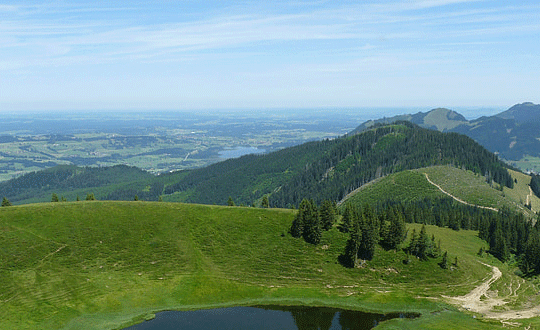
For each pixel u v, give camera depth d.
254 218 122.50
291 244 109.69
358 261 102.75
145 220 114.38
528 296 90.69
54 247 96.31
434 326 72.31
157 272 92.81
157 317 76.62
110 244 101.19
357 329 72.00
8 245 93.56
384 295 86.88
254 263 100.38
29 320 71.75
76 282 85.38
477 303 85.44
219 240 109.25
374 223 113.12
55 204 117.38
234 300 84.44
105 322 73.75
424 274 99.56
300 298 85.62
